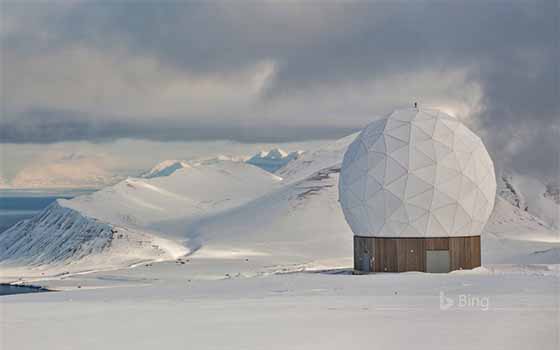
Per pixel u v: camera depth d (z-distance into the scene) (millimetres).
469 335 18109
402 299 28234
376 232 49875
